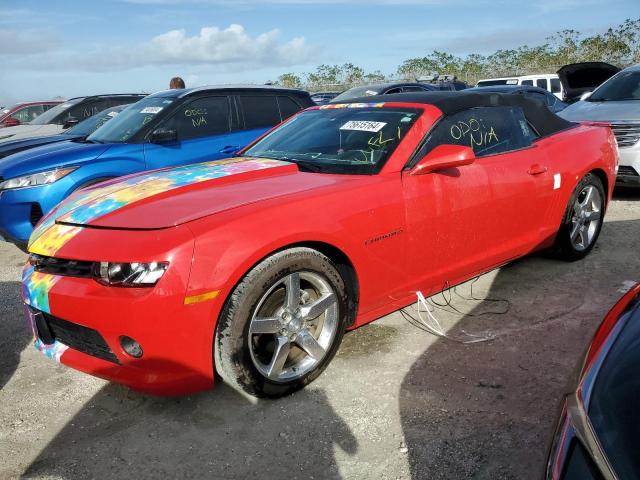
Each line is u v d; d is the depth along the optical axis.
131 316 2.35
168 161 5.88
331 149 3.52
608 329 1.67
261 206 2.66
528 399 2.70
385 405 2.71
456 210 3.36
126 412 2.77
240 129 6.45
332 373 3.01
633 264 4.45
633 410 1.32
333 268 2.85
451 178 3.35
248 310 2.55
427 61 34.81
